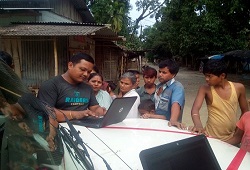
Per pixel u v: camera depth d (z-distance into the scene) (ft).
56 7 42.75
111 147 6.38
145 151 5.01
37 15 36.86
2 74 4.92
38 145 4.42
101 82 12.30
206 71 9.57
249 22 55.16
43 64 33.99
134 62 119.75
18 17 36.78
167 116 11.14
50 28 31.78
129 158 5.95
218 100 9.70
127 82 11.25
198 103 9.91
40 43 33.58
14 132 4.24
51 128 5.13
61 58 34.73
